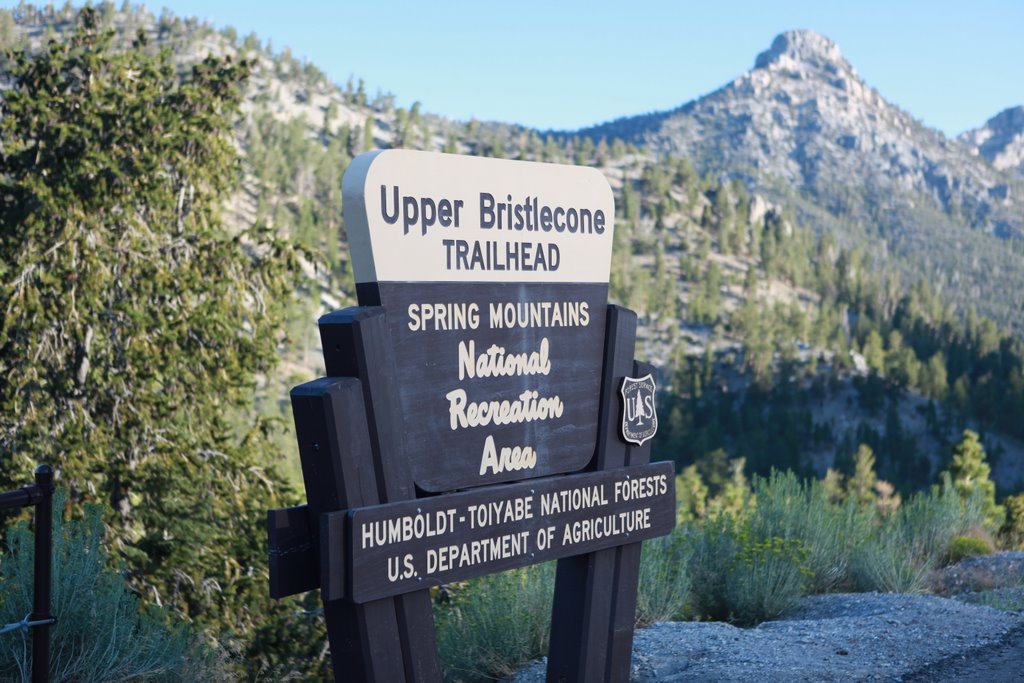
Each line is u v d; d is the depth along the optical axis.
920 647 5.42
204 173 16.50
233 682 5.35
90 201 15.19
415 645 3.51
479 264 3.84
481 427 3.83
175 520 14.09
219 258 15.84
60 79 16.56
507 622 5.94
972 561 8.84
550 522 4.04
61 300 14.22
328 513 3.26
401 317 3.56
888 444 171.12
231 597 13.47
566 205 4.21
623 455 4.45
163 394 15.01
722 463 120.31
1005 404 191.12
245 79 17.34
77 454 13.31
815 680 4.87
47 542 3.43
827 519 8.29
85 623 4.40
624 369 4.45
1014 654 5.21
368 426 3.40
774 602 7.09
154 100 16.72
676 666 5.47
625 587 4.46
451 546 3.62
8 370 14.28
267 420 16.36
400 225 3.57
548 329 4.13
